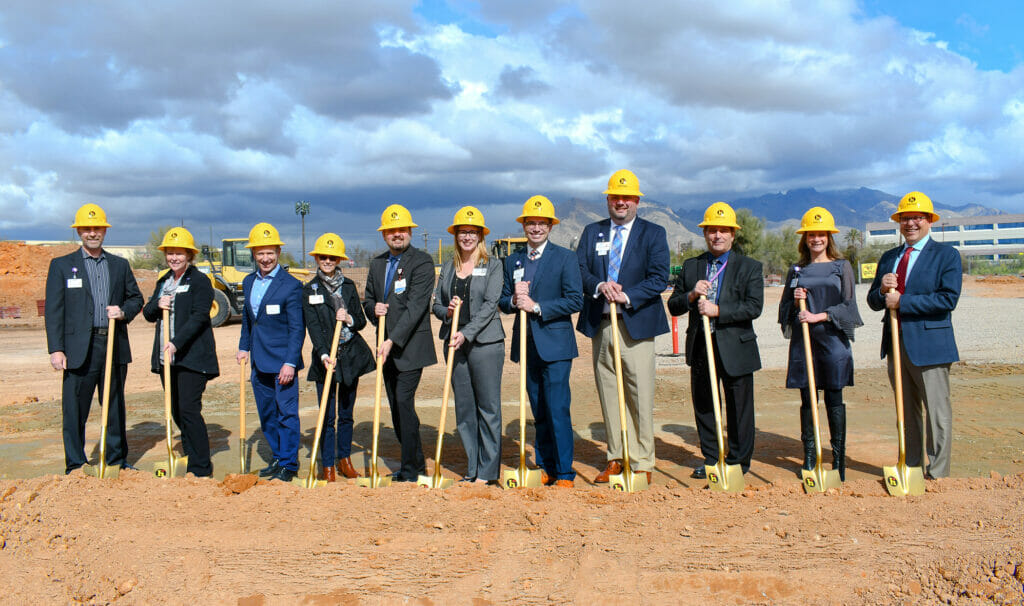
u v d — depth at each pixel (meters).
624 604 3.53
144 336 19.67
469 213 5.47
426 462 6.48
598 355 5.68
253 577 3.88
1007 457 6.20
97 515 4.73
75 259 5.81
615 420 5.64
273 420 5.97
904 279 5.26
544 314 5.33
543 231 5.48
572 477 5.51
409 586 3.74
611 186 5.52
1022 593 3.45
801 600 3.54
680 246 60.31
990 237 126.56
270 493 5.08
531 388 5.67
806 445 5.68
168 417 5.81
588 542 4.13
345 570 3.92
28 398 10.02
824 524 4.31
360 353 6.02
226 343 16.95
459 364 5.56
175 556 4.13
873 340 14.84
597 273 5.61
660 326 5.53
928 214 5.21
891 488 4.91
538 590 3.68
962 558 3.80
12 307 29.30
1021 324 17.16
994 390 9.17
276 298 5.77
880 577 3.69
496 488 5.14
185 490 5.18
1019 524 4.16
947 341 5.12
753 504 4.70
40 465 6.64
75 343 5.72
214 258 22.38
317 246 5.92
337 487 5.20
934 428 5.22
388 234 5.66
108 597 3.81
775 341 15.33
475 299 5.45
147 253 61.84
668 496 4.91
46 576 4.02
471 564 3.94
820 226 5.49
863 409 8.37
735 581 3.68
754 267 5.40
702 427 5.69
